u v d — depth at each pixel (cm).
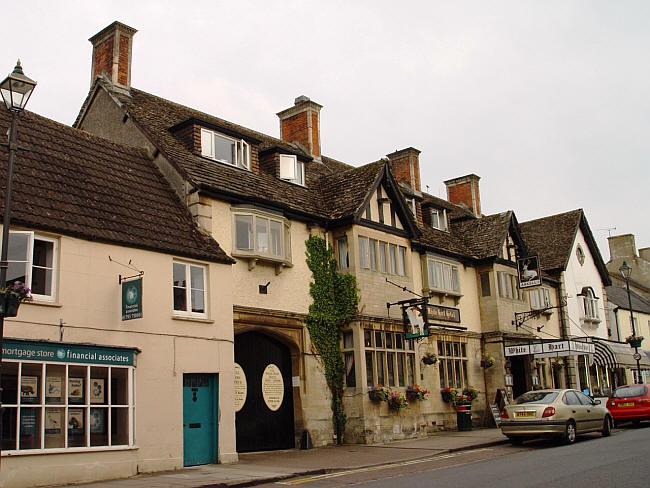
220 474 1249
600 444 1572
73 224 1295
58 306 1224
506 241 2759
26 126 1503
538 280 2700
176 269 1483
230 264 1591
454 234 2825
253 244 1698
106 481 1189
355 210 1958
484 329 2594
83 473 1184
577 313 3256
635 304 4266
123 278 1345
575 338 3141
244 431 1666
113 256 1343
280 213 1809
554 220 3488
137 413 1312
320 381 1834
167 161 1702
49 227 1241
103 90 1936
